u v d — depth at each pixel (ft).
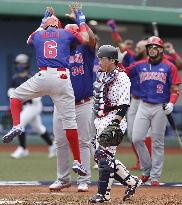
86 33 93.45
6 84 217.15
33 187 100.94
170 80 105.81
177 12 201.36
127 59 129.59
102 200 82.33
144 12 200.64
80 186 96.02
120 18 199.31
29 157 159.02
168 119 105.60
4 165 138.72
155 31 144.97
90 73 97.55
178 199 86.74
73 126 91.81
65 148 97.25
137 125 107.45
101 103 83.10
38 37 91.97
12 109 90.79
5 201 83.56
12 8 194.59
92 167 135.33
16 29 216.95
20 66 148.97
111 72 82.79
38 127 155.02
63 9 191.83
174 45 222.07
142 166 107.76
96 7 197.67
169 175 122.31
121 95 81.97
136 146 107.76
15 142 196.34
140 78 107.65
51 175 119.96
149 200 85.35
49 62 90.43
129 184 84.23
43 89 90.89
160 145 106.93
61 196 89.51
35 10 195.11
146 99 106.83
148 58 107.86
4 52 216.74
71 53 95.86
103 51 82.99
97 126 83.51
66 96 91.45
